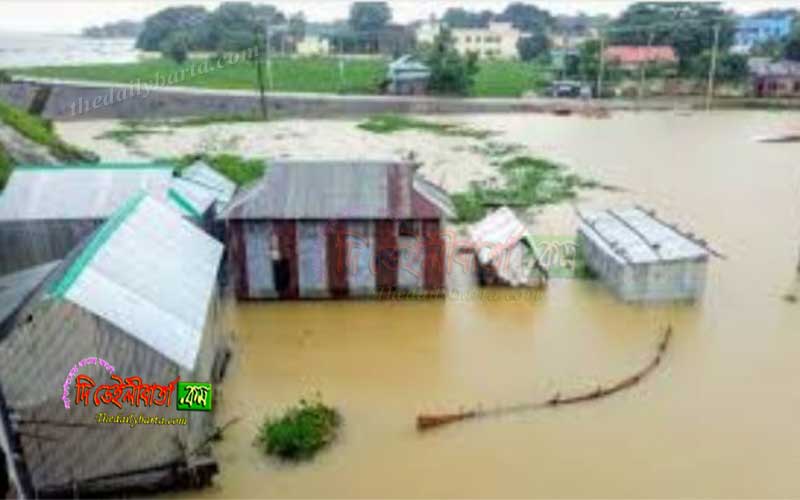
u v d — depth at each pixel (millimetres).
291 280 26188
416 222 25500
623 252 26562
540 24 149000
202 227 27297
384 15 149875
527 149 53875
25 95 72438
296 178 26109
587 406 19469
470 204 36906
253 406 19656
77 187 26984
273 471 16875
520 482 16359
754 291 27125
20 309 18078
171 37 109438
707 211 37281
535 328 24281
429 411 19281
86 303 15039
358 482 16438
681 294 25781
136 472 15891
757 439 17922
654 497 15797
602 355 22391
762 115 71500
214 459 16344
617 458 17188
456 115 72125
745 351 22562
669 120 68688
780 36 112938
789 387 20422
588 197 39594
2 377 14789
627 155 51656
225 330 23109
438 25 138500
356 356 22500
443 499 15828
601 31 101062
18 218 25562
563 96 83562
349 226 25469
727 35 91812
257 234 25562
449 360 22203
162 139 58812
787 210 37531
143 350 15297
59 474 15570
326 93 83375
